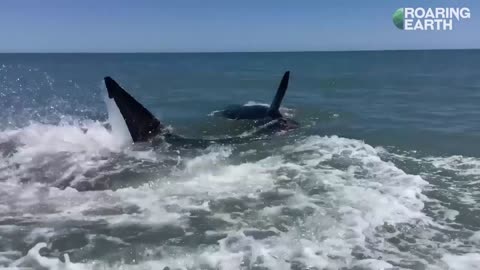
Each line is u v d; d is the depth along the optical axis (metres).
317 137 17.98
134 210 10.86
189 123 21.45
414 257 8.58
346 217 10.38
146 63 100.81
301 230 9.77
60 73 57.75
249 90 37.88
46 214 10.55
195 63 101.69
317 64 91.31
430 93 33.47
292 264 8.36
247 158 15.12
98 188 12.33
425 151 16.02
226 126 20.44
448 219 10.27
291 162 14.66
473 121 21.52
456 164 14.43
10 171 13.49
